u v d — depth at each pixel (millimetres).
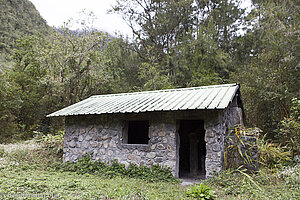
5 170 6570
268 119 11766
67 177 6492
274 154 7219
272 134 11516
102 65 17625
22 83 17016
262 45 15469
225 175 5938
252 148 7242
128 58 20641
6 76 15852
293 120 8070
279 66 11484
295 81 10945
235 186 5441
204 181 6031
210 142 6441
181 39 19500
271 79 11070
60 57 16047
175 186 5898
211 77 14312
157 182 6352
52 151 9758
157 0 20391
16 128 15180
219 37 19812
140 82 19594
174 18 19875
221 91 7430
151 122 7289
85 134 8383
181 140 9977
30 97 16453
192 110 6770
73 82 16641
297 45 11273
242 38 17859
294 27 11609
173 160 6746
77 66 16969
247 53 17281
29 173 6609
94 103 9133
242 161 7020
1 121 14234
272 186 5586
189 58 16297
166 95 8336
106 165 7648
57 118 16703
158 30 20547
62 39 16203
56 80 16281
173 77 16188
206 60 15188
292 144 8086
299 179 5594
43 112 16844
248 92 11922
